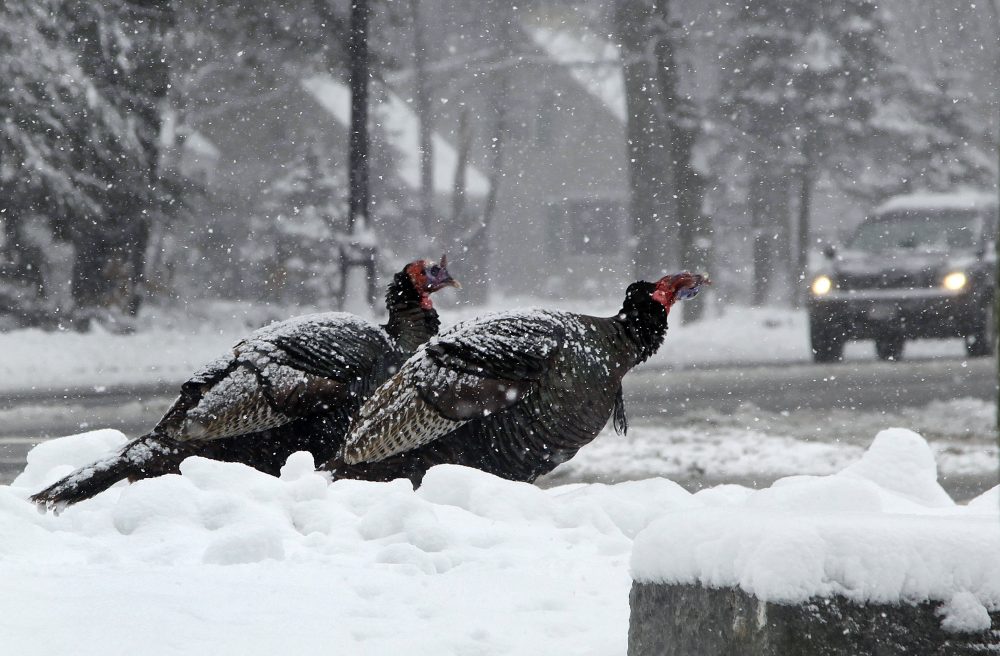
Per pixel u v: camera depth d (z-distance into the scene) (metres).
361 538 7.91
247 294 67.31
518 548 7.74
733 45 76.94
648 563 4.91
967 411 22.25
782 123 77.50
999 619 4.37
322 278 64.06
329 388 10.18
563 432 10.09
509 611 6.07
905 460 10.09
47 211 44.09
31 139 43.25
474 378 9.86
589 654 5.35
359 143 44.81
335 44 54.66
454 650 5.35
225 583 6.43
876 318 32.41
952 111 81.12
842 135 78.06
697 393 26.53
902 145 79.62
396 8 88.50
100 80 44.69
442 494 9.01
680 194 65.00
